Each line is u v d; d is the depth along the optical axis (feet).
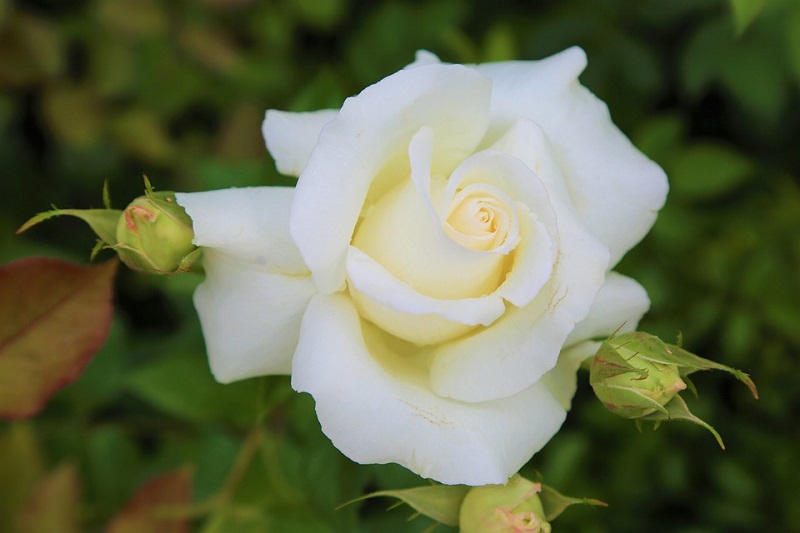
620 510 1.97
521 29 2.14
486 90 1.47
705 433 1.99
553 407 1.51
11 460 1.73
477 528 1.50
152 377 1.73
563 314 1.45
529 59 2.03
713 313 2.00
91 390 1.89
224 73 2.09
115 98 2.16
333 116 1.57
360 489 1.64
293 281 1.50
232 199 1.51
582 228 1.47
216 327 1.52
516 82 1.55
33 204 2.24
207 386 1.73
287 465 1.74
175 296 1.84
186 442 1.91
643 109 2.06
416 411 1.46
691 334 2.00
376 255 1.46
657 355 1.49
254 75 2.10
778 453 1.98
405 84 1.44
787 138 2.16
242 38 2.20
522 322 1.46
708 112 2.25
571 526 1.90
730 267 2.00
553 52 2.02
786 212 2.05
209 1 2.01
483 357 1.46
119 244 1.50
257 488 1.74
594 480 1.98
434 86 1.45
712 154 1.97
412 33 2.03
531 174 1.45
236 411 1.74
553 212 1.44
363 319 1.51
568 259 1.46
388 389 1.46
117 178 2.27
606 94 2.03
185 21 2.08
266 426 1.77
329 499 1.65
